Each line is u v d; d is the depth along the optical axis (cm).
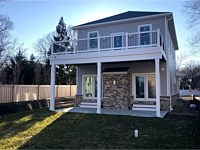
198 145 570
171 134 695
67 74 3241
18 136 691
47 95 1756
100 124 865
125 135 690
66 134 712
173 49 1958
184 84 4191
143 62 1347
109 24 1476
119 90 1349
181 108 1432
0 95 1313
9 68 2727
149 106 1279
